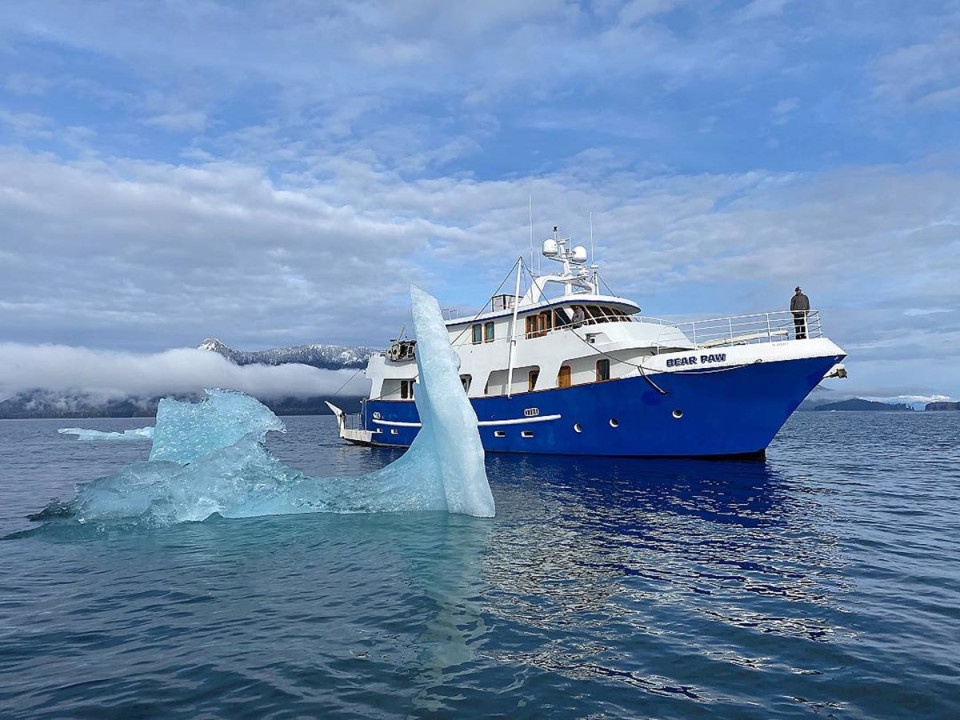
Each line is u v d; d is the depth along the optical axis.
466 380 27.98
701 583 7.56
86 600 7.03
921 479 18.16
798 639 5.67
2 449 41.53
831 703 4.41
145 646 5.59
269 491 12.82
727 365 19.50
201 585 7.62
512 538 10.30
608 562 8.64
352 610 6.58
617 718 4.18
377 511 13.04
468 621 6.20
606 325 23.02
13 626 6.16
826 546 9.52
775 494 14.95
